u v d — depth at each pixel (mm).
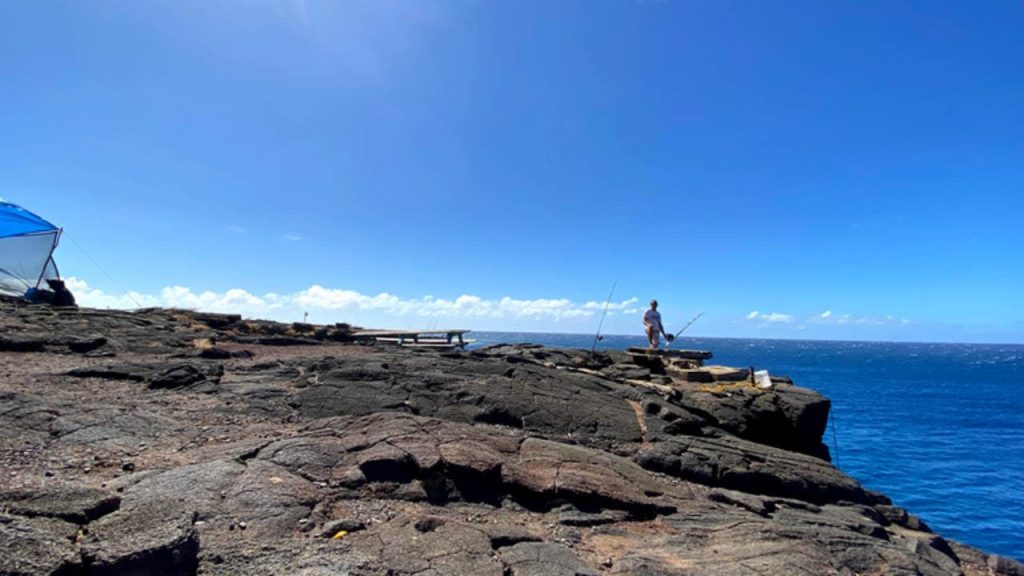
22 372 9719
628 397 10961
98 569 3117
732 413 10914
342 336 22031
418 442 6590
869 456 31750
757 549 5164
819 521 6680
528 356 16297
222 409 8344
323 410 8602
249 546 4055
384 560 4086
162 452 6258
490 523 5387
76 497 3943
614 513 5945
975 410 52188
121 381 9727
